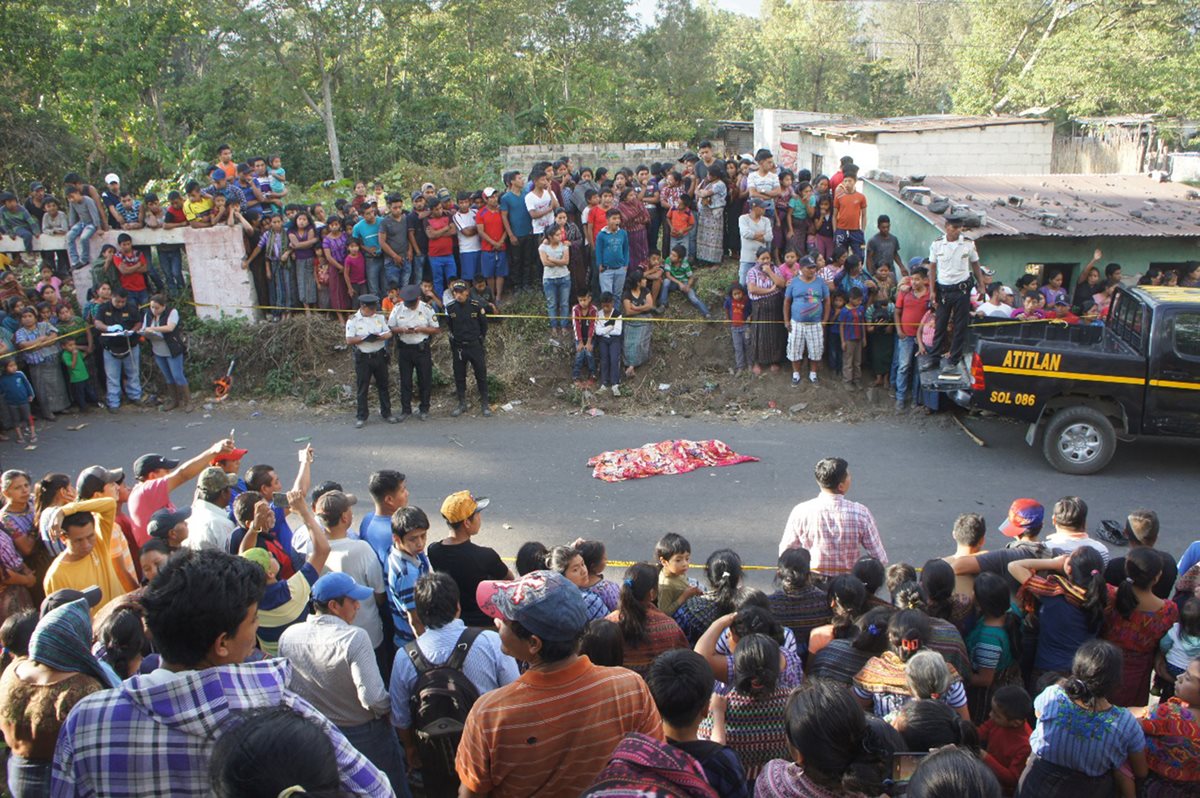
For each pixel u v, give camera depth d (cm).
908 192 1520
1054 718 442
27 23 2459
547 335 1452
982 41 3550
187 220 1480
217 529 630
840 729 303
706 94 4262
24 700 370
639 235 1490
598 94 3897
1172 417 1070
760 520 990
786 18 5206
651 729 329
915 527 969
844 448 1201
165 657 275
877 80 4972
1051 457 1105
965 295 1221
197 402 1412
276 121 2917
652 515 1007
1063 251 1432
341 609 458
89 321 1370
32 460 1190
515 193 1483
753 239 1423
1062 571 578
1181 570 639
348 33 2800
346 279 1434
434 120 3081
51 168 2508
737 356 1409
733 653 432
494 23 3472
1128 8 3070
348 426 1309
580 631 321
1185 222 1410
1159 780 450
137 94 2573
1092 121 2644
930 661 423
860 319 1349
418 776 549
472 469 1145
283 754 212
